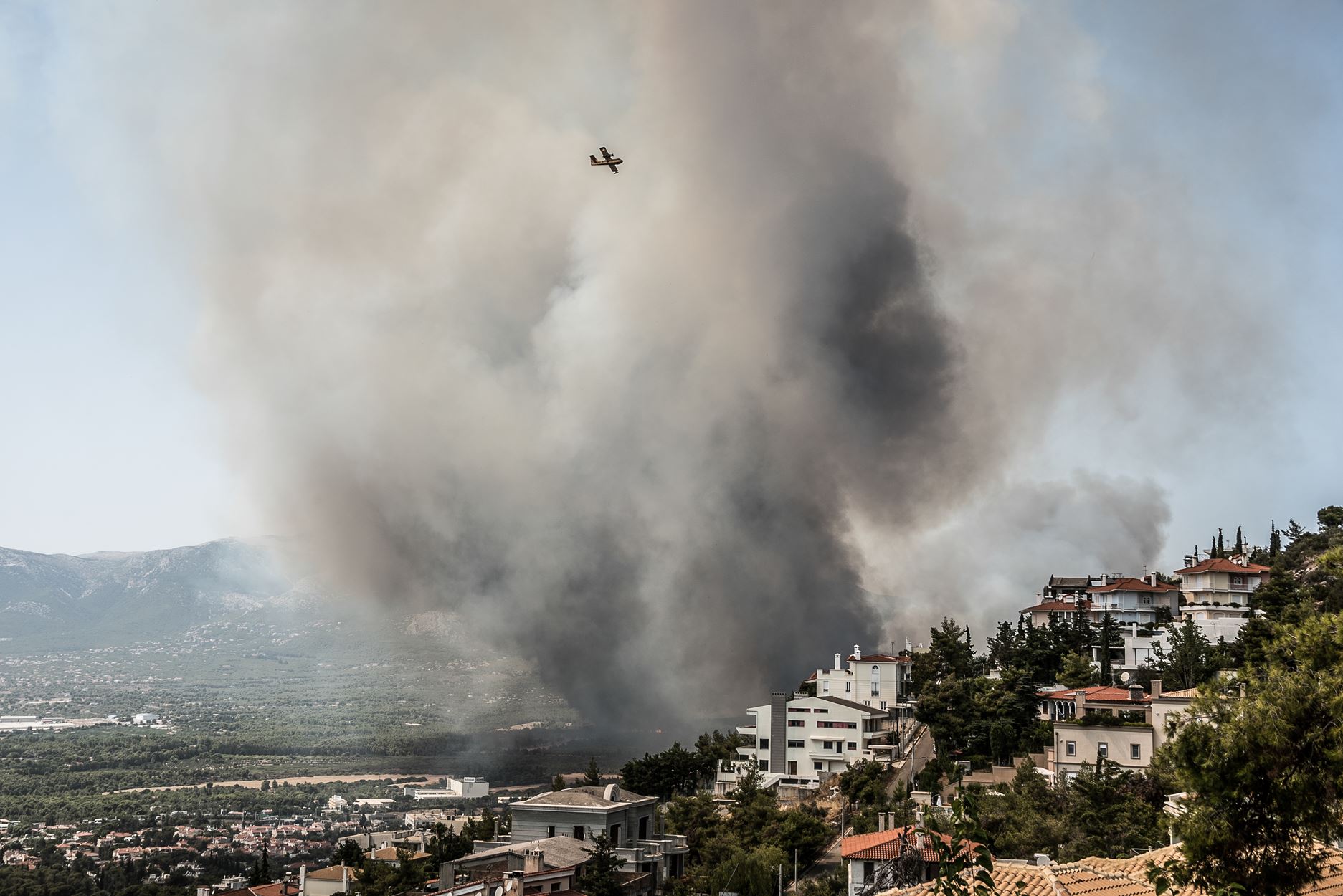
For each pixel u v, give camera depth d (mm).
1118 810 78125
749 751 155000
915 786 107000
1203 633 135625
